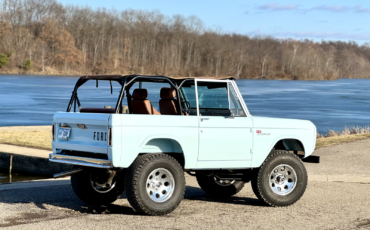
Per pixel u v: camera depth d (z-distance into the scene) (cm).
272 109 4375
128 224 627
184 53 16988
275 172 772
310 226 640
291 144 838
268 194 755
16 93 5666
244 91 8338
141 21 16600
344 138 1773
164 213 677
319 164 1218
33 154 1270
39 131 1836
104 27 15450
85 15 15700
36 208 721
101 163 646
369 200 826
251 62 18450
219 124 728
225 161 738
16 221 636
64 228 602
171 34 17212
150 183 675
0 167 1307
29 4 14912
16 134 1714
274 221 664
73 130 702
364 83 16250
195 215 691
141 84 745
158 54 16300
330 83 15462
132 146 651
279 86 11262
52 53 13838
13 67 13025
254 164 760
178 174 685
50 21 14188
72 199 800
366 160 1285
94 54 15062
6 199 785
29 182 970
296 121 804
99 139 662
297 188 774
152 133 669
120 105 708
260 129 763
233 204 782
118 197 777
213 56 16912
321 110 4366
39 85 7612
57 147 718
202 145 715
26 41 13500
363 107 4834
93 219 655
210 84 740
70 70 13712
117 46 15375
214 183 848
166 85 739
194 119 708
